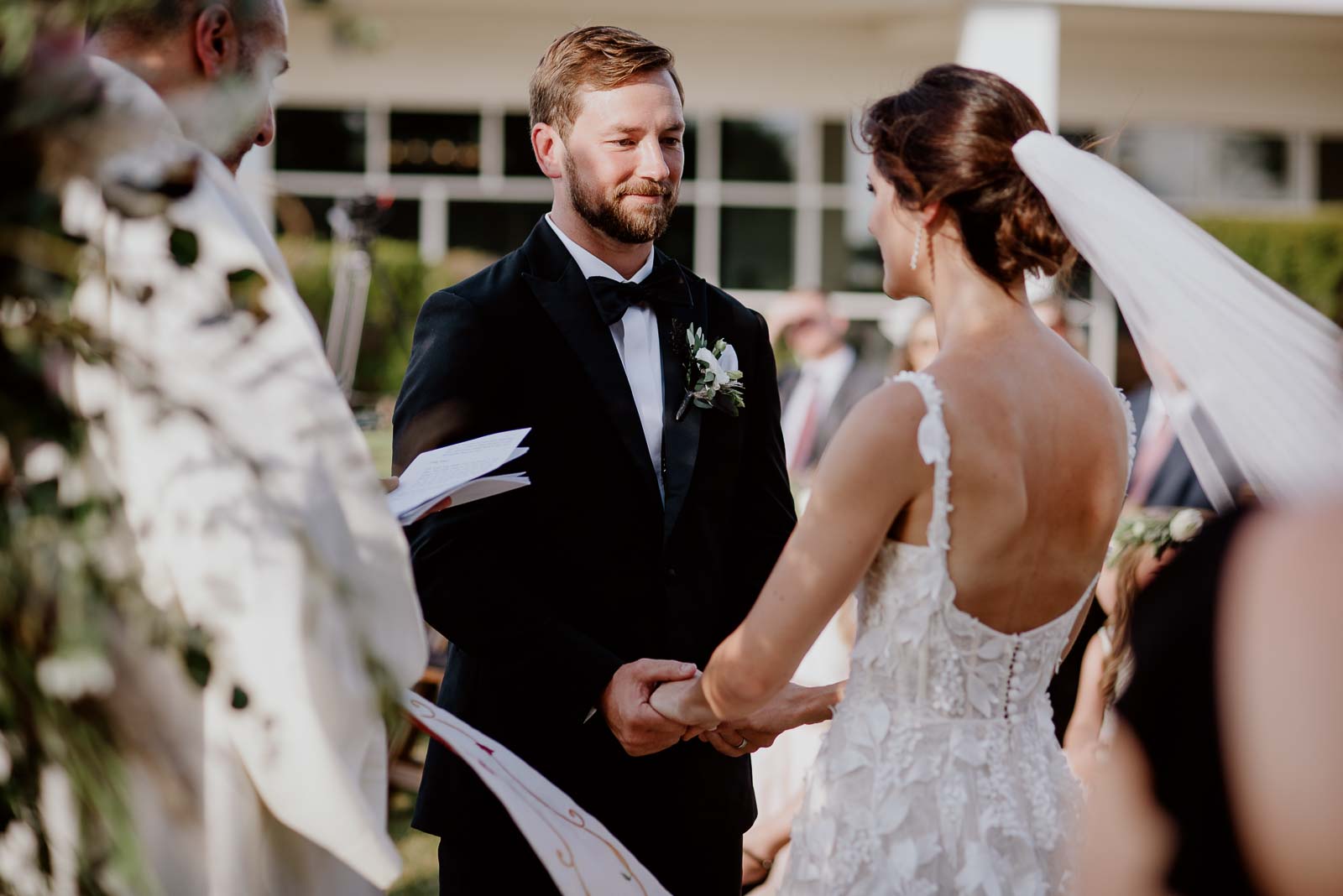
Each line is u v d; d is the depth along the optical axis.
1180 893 0.98
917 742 1.83
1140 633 1.04
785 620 1.81
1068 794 1.92
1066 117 13.16
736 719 2.28
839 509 1.77
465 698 2.50
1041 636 1.87
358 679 1.51
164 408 1.35
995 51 11.21
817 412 7.07
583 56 2.51
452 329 2.47
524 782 1.94
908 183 1.86
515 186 12.49
